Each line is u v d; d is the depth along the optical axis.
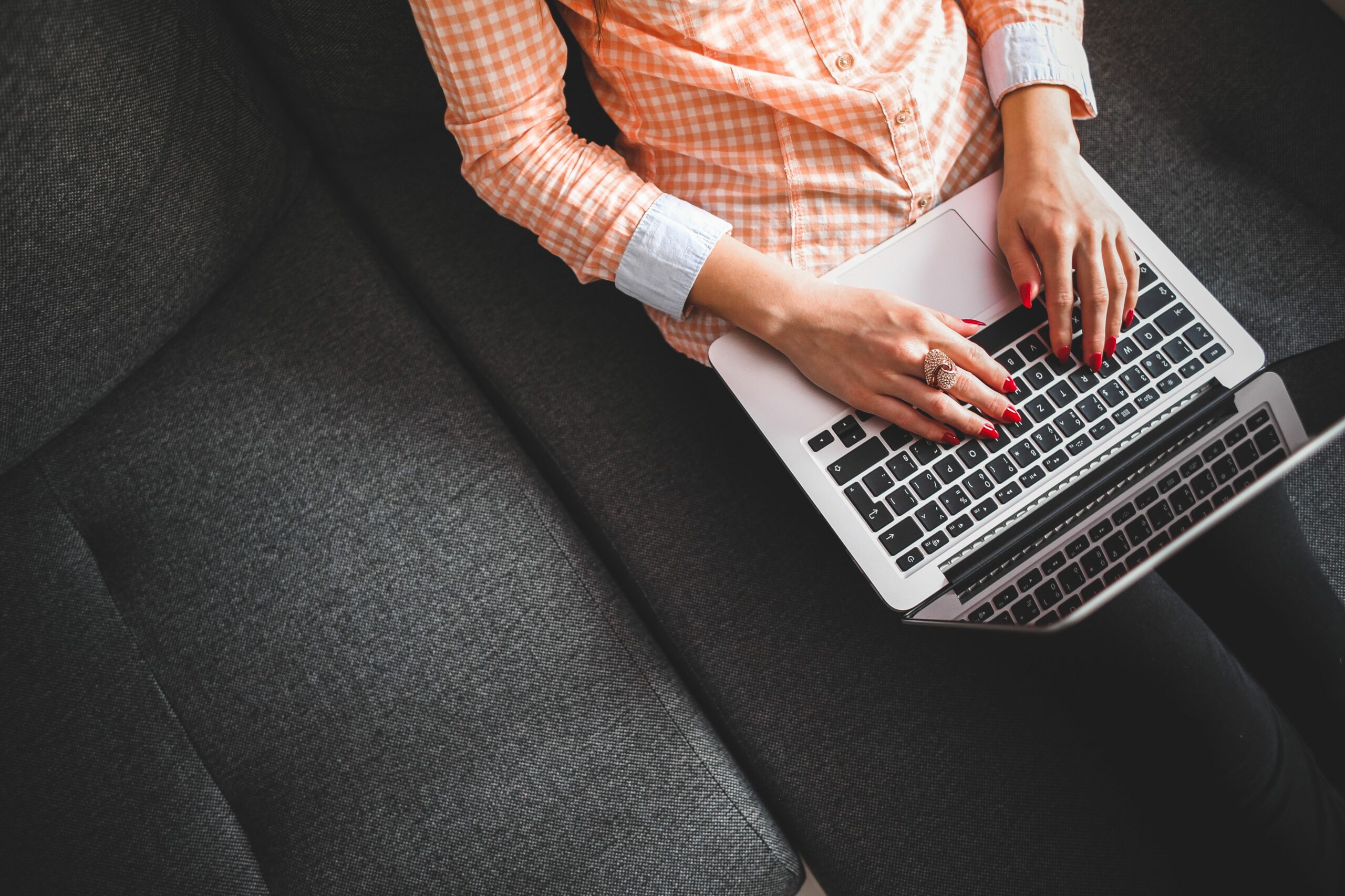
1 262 0.71
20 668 0.78
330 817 0.76
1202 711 0.73
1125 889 0.72
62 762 0.77
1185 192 0.88
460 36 0.66
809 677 0.79
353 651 0.79
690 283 0.73
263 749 0.77
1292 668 0.78
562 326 0.89
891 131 0.72
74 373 0.79
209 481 0.83
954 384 0.68
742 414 0.80
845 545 0.69
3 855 0.75
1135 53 0.93
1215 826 0.73
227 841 0.76
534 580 0.81
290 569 0.81
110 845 0.75
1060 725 0.76
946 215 0.77
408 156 0.94
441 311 0.90
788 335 0.71
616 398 0.87
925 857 0.74
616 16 0.71
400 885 0.74
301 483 0.83
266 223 0.88
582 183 0.74
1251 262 0.85
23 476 0.83
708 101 0.73
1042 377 0.71
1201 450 0.70
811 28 0.71
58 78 0.69
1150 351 0.72
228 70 0.80
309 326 0.88
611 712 0.78
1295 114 0.89
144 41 0.73
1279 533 0.77
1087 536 0.70
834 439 0.71
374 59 0.82
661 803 0.76
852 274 0.75
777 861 0.76
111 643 0.79
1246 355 0.72
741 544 0.82
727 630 0.81
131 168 0.74
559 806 0.76
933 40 0.77
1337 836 0.73
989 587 0.68
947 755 0.76
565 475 0.85
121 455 0.84
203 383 0.86
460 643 0.79
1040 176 0.74
